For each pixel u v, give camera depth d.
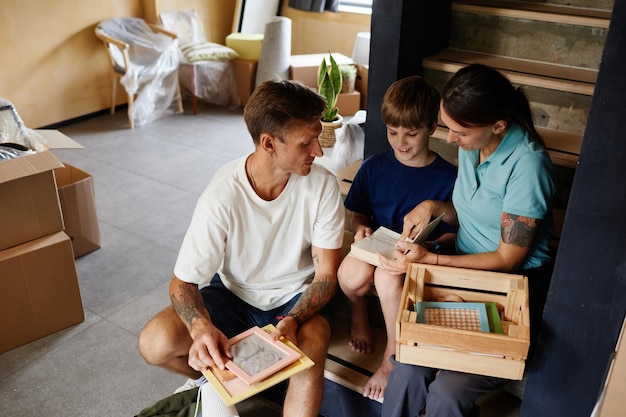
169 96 5.05
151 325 1.78
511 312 1.64
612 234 1.46
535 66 2.37
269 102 1.59
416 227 1.83
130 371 2.30
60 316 2.48
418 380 1.68
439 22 2.46
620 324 1.53
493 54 2.51
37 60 4.60
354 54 5.09
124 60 4.62
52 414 2.10
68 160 4.17
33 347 2.41
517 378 1.53
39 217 2.35
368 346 2.00
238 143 4.56
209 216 1.72
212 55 5.13
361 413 1.96
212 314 1.85
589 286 1.54
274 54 5.04
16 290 2.32
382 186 1.98
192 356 1.61
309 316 1.78
